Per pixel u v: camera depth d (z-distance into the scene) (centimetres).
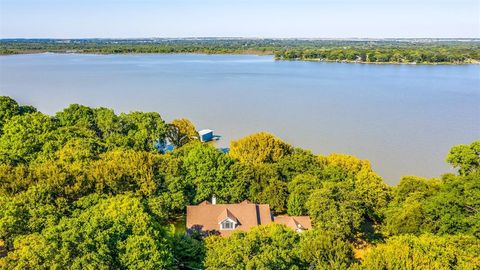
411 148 10188
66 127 7475
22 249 3419
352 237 5453
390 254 3678
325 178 6525
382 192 6066
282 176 6688
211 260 3681
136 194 5272
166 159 6059
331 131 11769
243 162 6712
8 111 8269
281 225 4438
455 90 19600
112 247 3612
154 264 3625
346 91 19225
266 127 12194
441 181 6262
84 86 19638
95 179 5188
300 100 16675
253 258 3534
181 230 5434
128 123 8500
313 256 3906
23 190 4856
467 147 6256
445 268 3472
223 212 5281
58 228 3659
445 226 4669
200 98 16862
